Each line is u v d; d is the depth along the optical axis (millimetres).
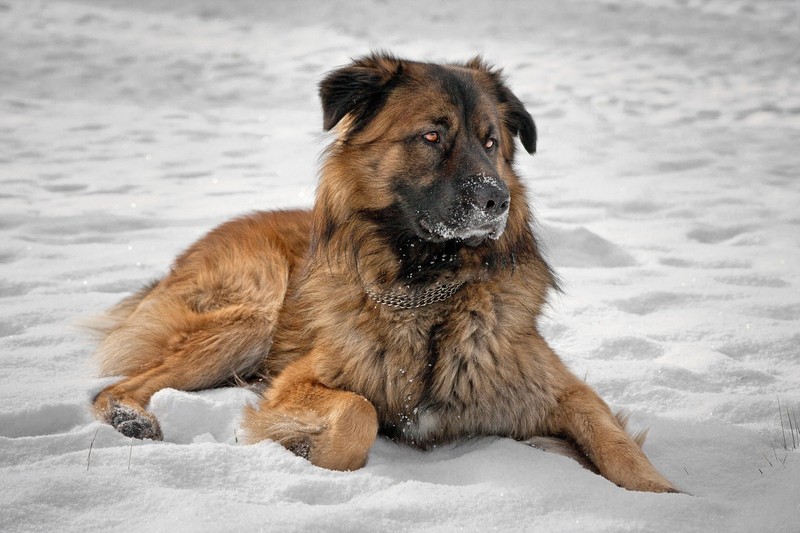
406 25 39562
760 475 5855
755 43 36281
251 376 7652
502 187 6398
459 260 6602
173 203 14086
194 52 31891
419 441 6586
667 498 5195
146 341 7613
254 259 7871
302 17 41031
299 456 5879
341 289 6906
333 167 7105
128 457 5449
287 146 19578
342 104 6914
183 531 4516
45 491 4906
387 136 6871
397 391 6539
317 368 6703
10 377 7145
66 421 6398
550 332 8883
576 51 34594
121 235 12016
